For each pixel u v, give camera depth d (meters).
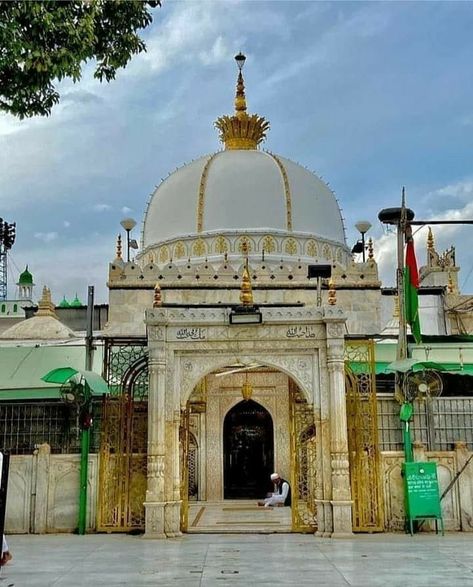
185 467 19.16
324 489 17.89
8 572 11.84
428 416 20.30
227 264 30.53
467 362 24.08
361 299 30.33
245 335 18.52
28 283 56.12
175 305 19.45
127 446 18.88
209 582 10.78
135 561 13.18
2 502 10.83
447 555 13.81
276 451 28.66
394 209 20.86
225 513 23.20
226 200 35.50
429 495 17.77
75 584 10.62
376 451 18.62
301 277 30.36
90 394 19.02
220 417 28.94
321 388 18.34
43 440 20.64
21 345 29.39
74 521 18.47
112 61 12.02
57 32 10.86
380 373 22.56
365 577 11.17
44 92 11.60
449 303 35.19
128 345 19.81
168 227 36.09
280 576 11.35
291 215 35.59
